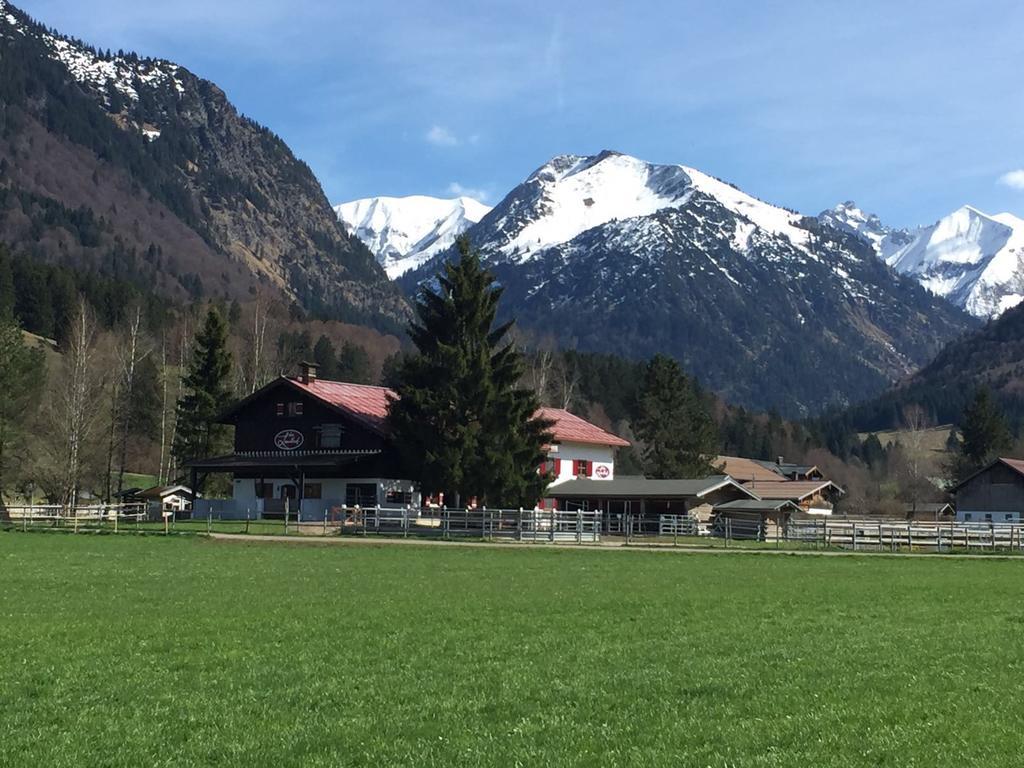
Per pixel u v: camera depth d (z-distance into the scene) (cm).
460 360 6600
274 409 7894
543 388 10219
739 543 6519
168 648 1995
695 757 1262
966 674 1811
